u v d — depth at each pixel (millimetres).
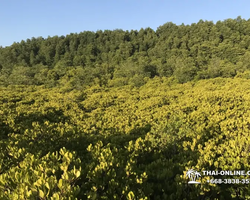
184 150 7207
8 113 14484
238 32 87750
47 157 4996
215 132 8805
